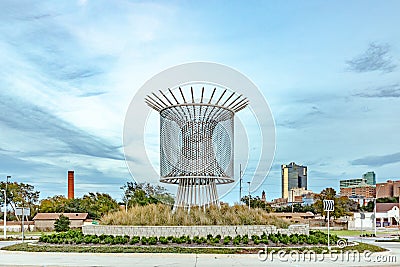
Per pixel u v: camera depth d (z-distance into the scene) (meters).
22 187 74.69
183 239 22.48
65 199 81.00
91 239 23.39
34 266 17.20
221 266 16.95
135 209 26.50
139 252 20.27
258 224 24.78
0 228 61.88
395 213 81.00
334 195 83.19
